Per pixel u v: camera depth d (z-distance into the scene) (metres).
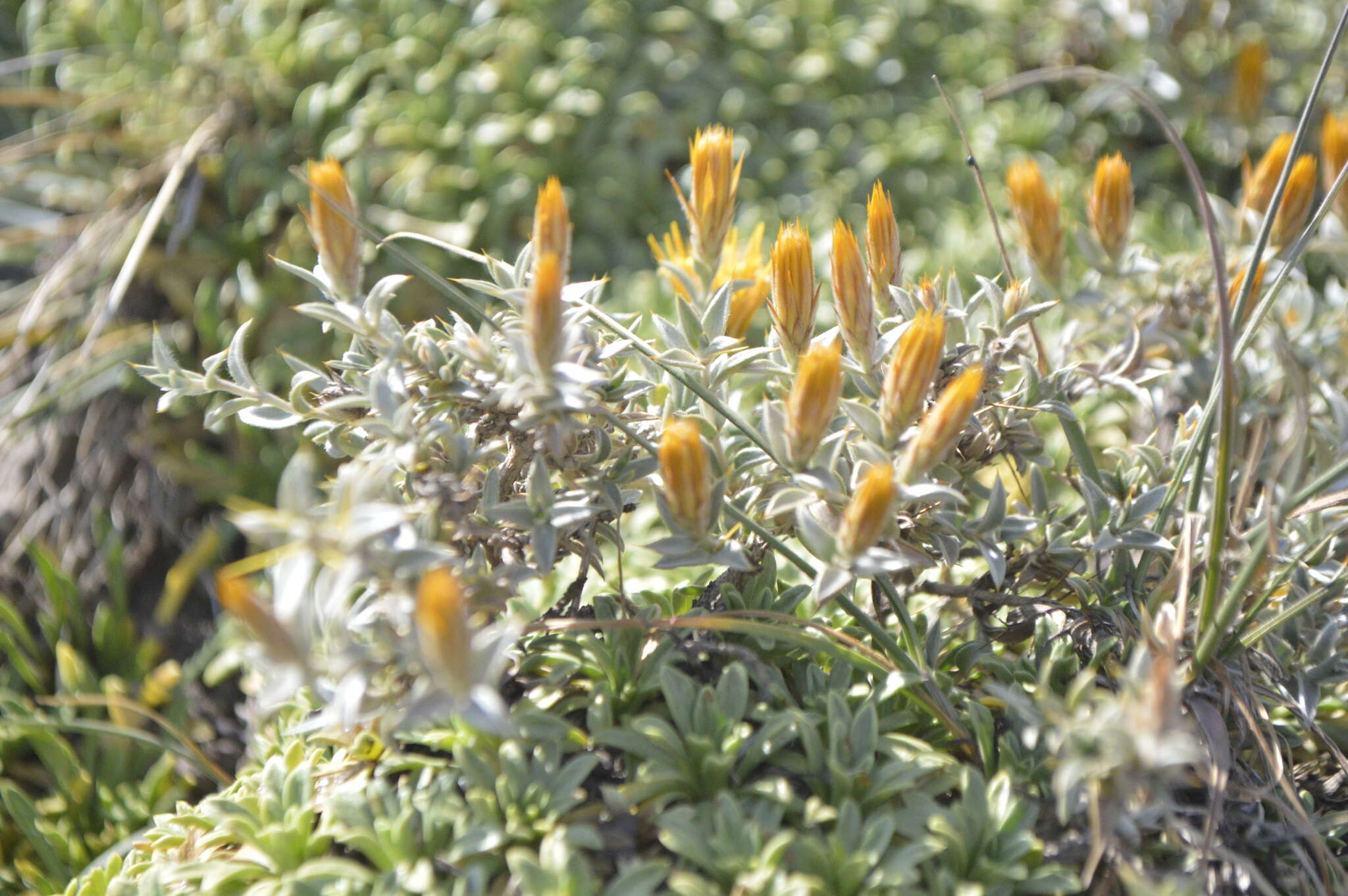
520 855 0.63
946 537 0.69
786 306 0.68
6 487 1.06
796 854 0.65
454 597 0.60
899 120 1.28
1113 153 1.27
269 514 0.62
